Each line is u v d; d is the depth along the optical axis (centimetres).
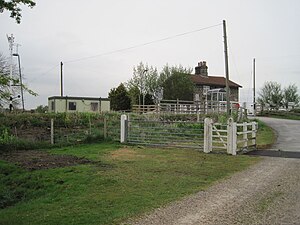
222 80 6988
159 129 1834
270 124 3356
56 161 1334
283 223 583
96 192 845
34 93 988
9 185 1043
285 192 795
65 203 767
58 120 2455
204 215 630
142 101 5809
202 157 1382
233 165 1184
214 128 1554
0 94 825
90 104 3950
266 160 1285
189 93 5850
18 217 688
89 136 1975
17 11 1023
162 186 879
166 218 617
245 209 664
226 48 3006
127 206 702
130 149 1658
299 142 1930
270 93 7306
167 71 6225
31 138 1916
